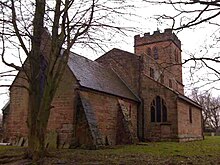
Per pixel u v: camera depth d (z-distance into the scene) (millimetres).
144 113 28656
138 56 30484
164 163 12188
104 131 22172
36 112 13570
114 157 14102
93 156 14438
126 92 27750
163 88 28047
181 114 28281
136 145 22031
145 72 30344
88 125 19000
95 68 27016
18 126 22875
